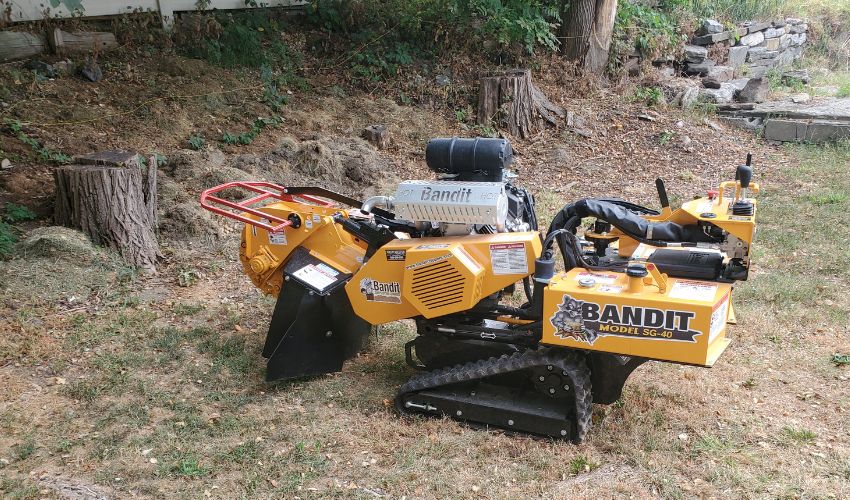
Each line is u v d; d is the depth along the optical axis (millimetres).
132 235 7031
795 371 5312
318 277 5141
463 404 4625
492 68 12078
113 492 4039
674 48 14273
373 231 4988
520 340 4629
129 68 10141
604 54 13102
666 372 5289
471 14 12281
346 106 11055
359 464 4270
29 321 5863
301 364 5184
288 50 11742
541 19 12320
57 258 6629
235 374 5297
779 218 8531
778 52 16938
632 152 11359
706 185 10125
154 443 4469
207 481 4137
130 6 10664
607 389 4496
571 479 4125
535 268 4352
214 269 7047
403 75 11734
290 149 9188
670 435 4504
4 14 9547
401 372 5363
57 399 4938
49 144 8523
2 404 4836
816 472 4141
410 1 12422
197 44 10906
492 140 4691
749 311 6203
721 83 14086
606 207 4418
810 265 7160
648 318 4012
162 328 5906
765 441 4457
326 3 12344
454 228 4801
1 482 4070
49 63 9734
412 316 4887
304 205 5543
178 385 5141
